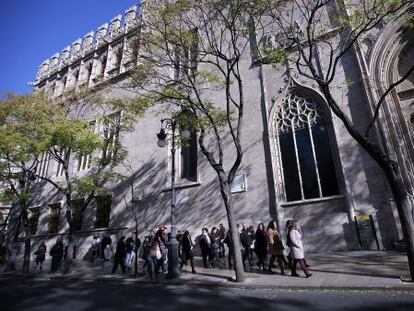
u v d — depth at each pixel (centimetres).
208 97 1983
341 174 1510
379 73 1524
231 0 1269
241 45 2023
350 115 1555
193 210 1852
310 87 1694
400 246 1244
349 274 935
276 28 1895
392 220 1345
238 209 1709
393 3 1070
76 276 1362
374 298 697
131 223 2069
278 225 1566
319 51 1719
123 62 2502
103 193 1905
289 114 1755
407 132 1427
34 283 1284
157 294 905
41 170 2769
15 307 807
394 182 844
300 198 1605
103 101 2108
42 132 1652
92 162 1923
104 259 1933
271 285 887
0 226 2853
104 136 2122
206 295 852
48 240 2411
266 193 1666
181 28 1352
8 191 1852
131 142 2284
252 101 1869
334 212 1484
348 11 1598
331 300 708
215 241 1412
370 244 1350
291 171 1669
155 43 1359
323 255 1355
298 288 846
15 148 1714
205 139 1955
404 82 1526
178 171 2031
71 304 825
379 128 1448
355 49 1612
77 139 1677
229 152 1842
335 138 1561
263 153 1738
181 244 1370
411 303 636
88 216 2284
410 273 795
